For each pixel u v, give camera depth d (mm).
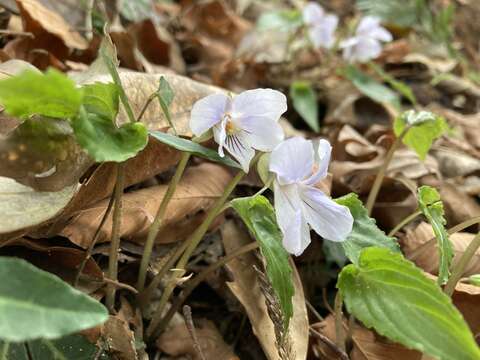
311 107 193
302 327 104
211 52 217
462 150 188
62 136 86
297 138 85
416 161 158
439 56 273
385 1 283
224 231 124
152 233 100
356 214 98
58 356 85
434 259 124
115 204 91
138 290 104
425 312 80
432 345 78
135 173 111
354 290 86
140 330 101
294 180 87
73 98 72
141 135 81
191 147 88
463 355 76
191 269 119
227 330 116
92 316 63
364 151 163
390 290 84
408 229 142
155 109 117
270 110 90
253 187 137
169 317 104
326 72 227
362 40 210
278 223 86
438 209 102
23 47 149
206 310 117
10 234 86
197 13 230
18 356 82
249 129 90
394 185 148
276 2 302
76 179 91
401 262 83
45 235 96
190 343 106
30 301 62
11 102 73
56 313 62
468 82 247
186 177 125
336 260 128
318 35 220
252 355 113
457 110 231
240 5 278
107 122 81
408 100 229
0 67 113
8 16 158
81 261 95
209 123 89
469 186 167
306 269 132
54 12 164
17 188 90
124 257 108
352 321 108
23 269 63
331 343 101
